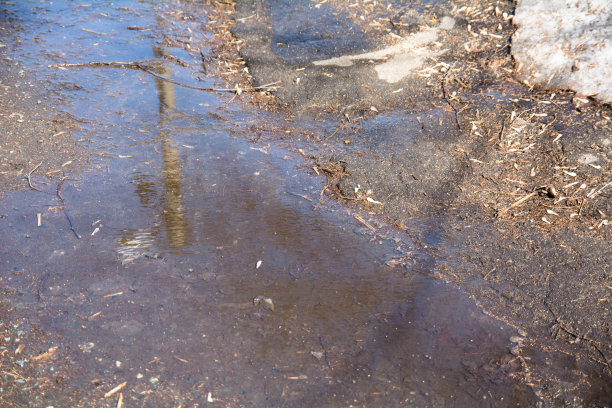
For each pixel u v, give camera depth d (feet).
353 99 18.40
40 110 18.08
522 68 18.72
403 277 12.42
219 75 20.06
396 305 11.75
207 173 15.79
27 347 10.71
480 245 13.05
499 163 15.34
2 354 10.53
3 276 12.35
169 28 22.76
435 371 10.35
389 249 13.21
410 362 10.53
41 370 10.24
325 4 23.13
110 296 11.93
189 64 20.59
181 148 16.74
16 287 12.09
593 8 19.21
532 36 19.47
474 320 11.34
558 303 11.51
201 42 21.84
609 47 17.95
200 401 9.73
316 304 11.80
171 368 10.37
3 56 20.86
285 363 10.50
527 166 15.17
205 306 11.73
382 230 13.76
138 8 24.35
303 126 17.54
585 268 12.16
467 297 11.84
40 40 21.99
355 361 10.55
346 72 19.52
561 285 11.87
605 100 16.90
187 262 12.85
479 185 14.74
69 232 13.66
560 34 19.03
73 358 10.52
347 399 9.82
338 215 14.28
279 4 23.58
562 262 12.37
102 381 10.07
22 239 13.39
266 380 10.17
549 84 18.01
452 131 16.62
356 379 10.20
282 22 22.52
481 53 19.61
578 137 15.80
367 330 11.19
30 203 14.51
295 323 11.35
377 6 22.58
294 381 10.15
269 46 21.26
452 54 19.80
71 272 12.52
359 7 22.65
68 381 10.05
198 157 16.39
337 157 16.12
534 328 11.11
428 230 13.64
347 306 11.75
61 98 18.70
